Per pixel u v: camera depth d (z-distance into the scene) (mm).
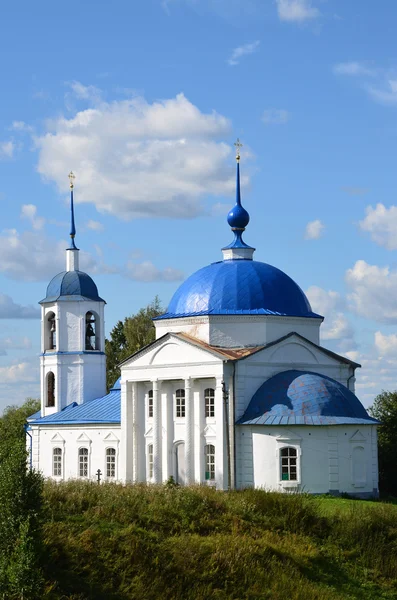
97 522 52156
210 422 72188
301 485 68000
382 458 79750
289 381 70938
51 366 91375
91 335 92188
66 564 47094
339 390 70812
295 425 68188
